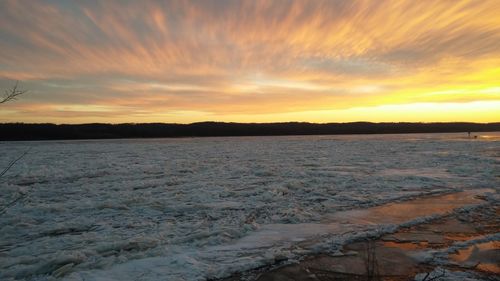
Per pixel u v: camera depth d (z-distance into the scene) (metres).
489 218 7.55
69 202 9.70
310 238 6.30
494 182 11.95
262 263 5.12
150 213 8.52
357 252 5.61
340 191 10.92
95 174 15.48
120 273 4.82
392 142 44.47
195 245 6.00
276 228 6.99
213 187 11.91
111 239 6.44
